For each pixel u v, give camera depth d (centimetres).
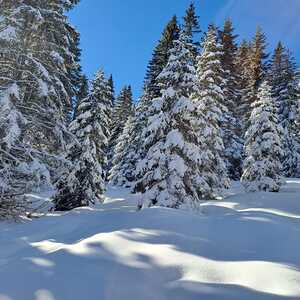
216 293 474
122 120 5381
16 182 1306
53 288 508
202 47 2781
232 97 3725
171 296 479
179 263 575
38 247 746
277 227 762
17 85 1355
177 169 1662
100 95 2381
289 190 2656
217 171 2519
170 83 1823
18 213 1270
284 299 450
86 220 962
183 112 1756
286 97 3994
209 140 2439
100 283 514
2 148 1346
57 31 1577
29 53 1448
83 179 2245
